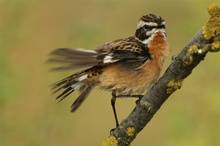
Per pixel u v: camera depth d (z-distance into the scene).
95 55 9.70
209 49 8.51
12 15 15.40
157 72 10.82
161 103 9.14
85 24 14.95
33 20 16.11
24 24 15.81
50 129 14.80
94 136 16.22
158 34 10.77
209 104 14.32
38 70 15.78
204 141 13.97
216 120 14.28
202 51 8.53
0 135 14.64
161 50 10.79
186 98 14.61
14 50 15.75
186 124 13.88
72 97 14.98
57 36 16.34
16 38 15.45
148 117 9.26
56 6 16.64
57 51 9.15
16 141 14.77
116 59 10.32
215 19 8.52
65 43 15.23
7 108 14.91
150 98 9.15
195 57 8.64
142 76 10.68
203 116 14.33
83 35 14.91
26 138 14.73
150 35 10.77
